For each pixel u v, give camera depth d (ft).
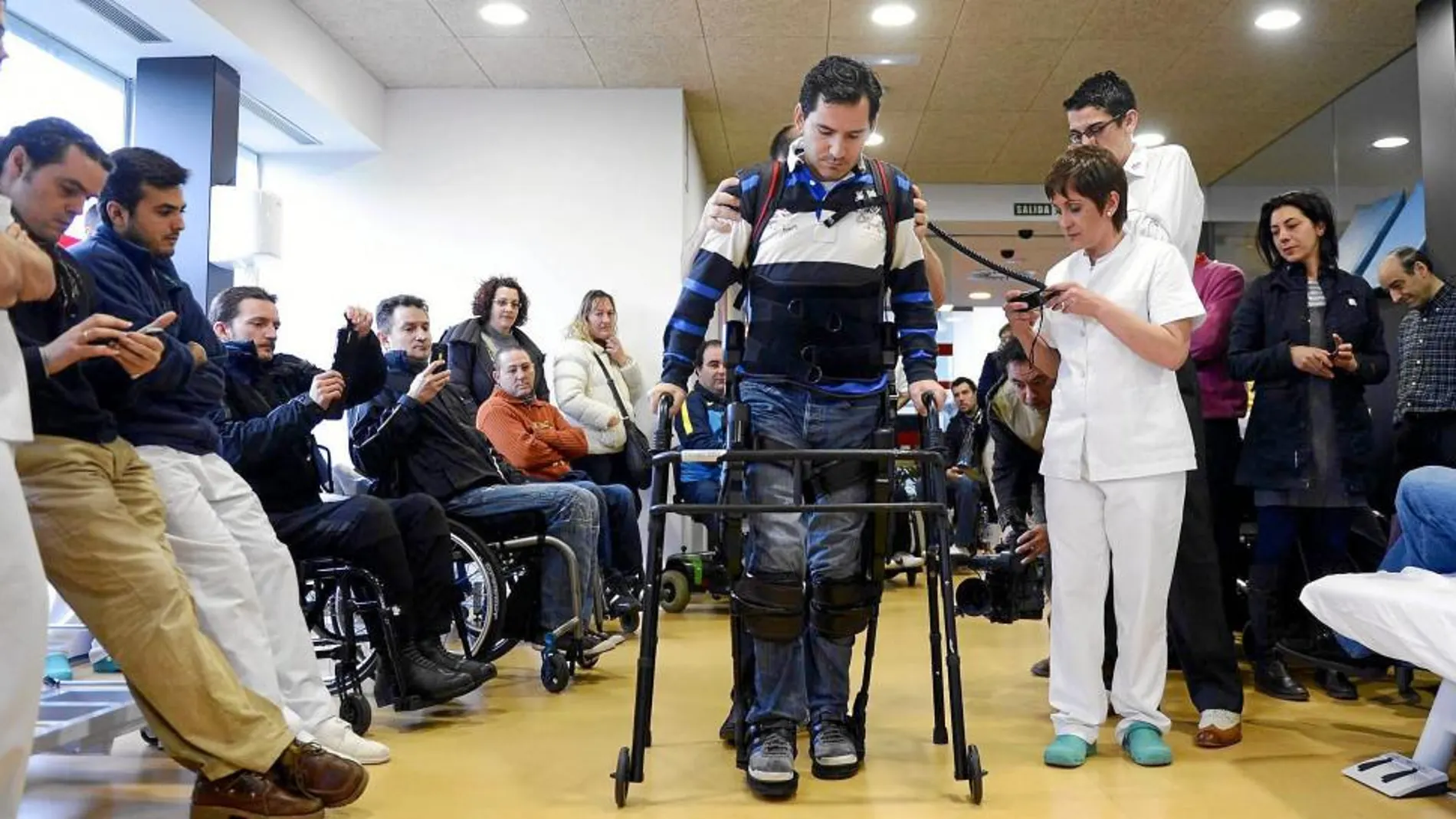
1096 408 7.85
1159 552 7.77
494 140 19.16
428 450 11.09
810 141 6.84
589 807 6.73
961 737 6.86
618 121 19.17
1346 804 6.73
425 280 19.07
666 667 11.76
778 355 7.29
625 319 18.99
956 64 17.84
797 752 8.05
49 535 5.98
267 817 6.27
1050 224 25.84
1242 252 24.32
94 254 7.07
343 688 8.93
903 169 24.36
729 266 7.29
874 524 7.04
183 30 13.64
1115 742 8.45
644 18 16.03
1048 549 10.93
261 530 7.69
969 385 21.56
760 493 7.21
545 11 15.81
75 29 13.56
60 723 6.81
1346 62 17.99
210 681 6.23
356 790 6.51
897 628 14.30
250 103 16.44
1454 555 7.38
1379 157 19.04
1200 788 7.11
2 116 13.07
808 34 16.66
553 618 10.84
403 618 9.15
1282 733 8.61
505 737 8.64
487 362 15.42
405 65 18.03
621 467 16.60
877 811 6.63
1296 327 10.08
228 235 14.37
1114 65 17.97
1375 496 12.48
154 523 6.64
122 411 6.98
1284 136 22.16
